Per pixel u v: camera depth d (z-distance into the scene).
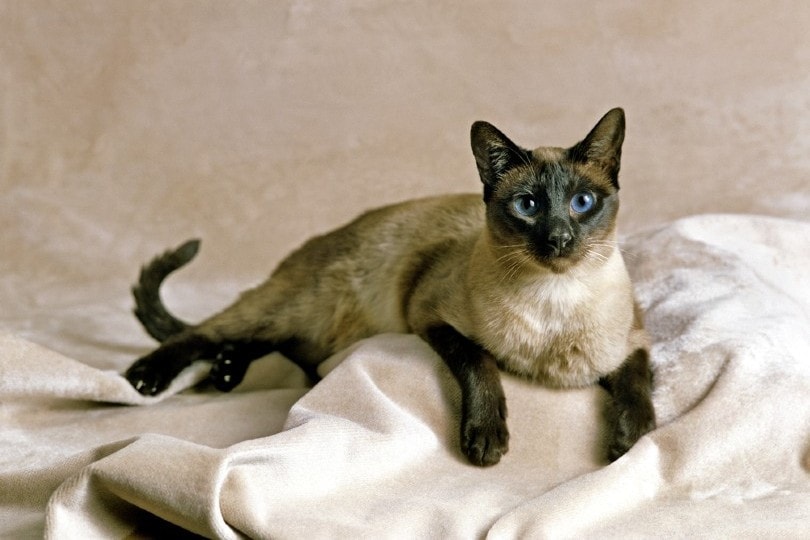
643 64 1.84
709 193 1.82
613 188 1.21
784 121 1.84
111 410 1.29
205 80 1.82
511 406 1.21
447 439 1.20
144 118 1.82
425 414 1.21
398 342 1.27
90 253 1.76
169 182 1.83
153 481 1.05
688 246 1.40
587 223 1.19
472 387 1.19
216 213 1.82
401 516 1.08
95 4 1.80
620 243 1.45
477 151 1.22
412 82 1.84
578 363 1.20
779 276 1.42
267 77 1.83
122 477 1.06
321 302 1.39
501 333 1.20
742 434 1.16
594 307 1.19
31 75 1.81
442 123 1.84
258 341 1.40
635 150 1.85
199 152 1.83
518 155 1.20
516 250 1.18
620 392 1.20
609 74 1.84
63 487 1.07
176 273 1.77
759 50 1.84
